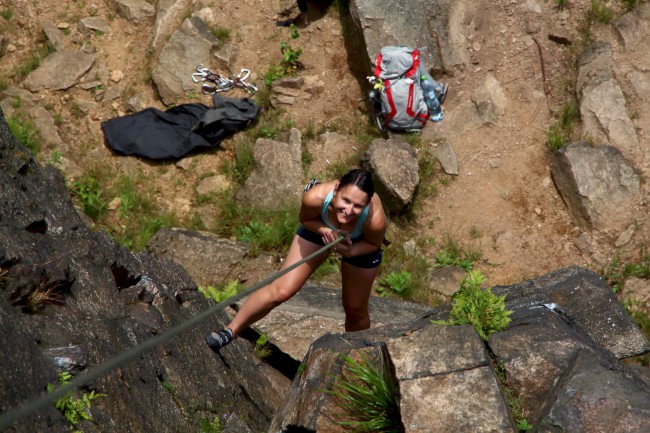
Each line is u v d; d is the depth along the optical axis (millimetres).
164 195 16500
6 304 5746
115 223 15875
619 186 16125
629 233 15766
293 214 16000
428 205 16453
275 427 6465
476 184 16703
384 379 6195
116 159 16781
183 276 9547
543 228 16219
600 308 8312
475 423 5543
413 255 15844
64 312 6539
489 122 17312
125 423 5980
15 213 7055
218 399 7832
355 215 7312
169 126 17109
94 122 17250
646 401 5449
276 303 8062
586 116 17047
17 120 16703
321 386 6371
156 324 7691
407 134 17234
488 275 15625
